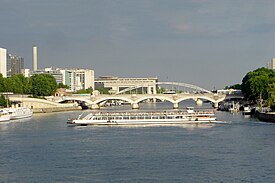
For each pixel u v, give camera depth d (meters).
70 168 148.75
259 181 131.00
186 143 198.12
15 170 146.88
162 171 143.38
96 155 170.12
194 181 131.88
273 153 169.88
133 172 142.50
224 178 134.50
